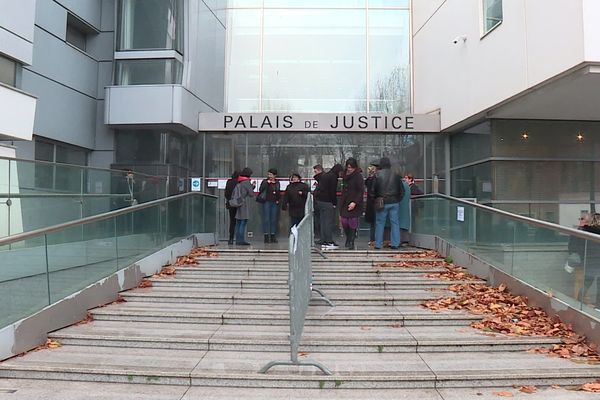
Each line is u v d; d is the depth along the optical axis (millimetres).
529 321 6238
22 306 5504
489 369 4879
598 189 12336
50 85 11922
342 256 9461
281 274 8422
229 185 11055
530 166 12242
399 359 5250
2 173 7500
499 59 10742
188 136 14430
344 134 14602
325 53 16141
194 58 13859
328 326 6258
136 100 12992
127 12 13547
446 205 9711
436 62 14250
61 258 6227
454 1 13023
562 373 4742
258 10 16234
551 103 10703
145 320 6406
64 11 12430
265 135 14586
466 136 13531
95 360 5105
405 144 14586
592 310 5645
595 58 8148
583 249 5840
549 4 9016
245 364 5039
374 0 16266
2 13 9594
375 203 10109
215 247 10539
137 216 8188
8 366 4855
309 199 7531
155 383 4730
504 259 7641
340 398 4434
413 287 7781
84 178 9492
